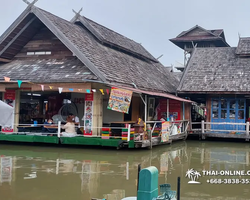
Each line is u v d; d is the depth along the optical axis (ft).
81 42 55.26
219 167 37.22
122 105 44.98
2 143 53.01
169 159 41.88
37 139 49.75
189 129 67.26
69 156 42.52
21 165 36.40
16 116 54.49
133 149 49.03
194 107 72.23
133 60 71.46
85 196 25.32
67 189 27.14
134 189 27.32
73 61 54.08
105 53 59.57
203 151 49.62
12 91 54.19
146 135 49.62
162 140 50.42
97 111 50.19
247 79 66.80
